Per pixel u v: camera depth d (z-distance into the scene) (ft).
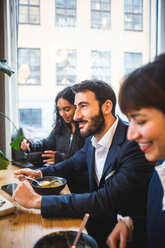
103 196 3.02
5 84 6.46
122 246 2.59
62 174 4.50
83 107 3.69
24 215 2.89
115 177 3.28
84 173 4.91
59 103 5.84
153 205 2.66
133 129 1.96
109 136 3.76
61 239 2.06
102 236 3.72
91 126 3.71
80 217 2.85
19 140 4.95
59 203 2.85
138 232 2.87
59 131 6.43
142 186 3.24
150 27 8.09
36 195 3.06
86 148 4.69
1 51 6.43
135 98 1.79
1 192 3.66
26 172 4.12
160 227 2.47
